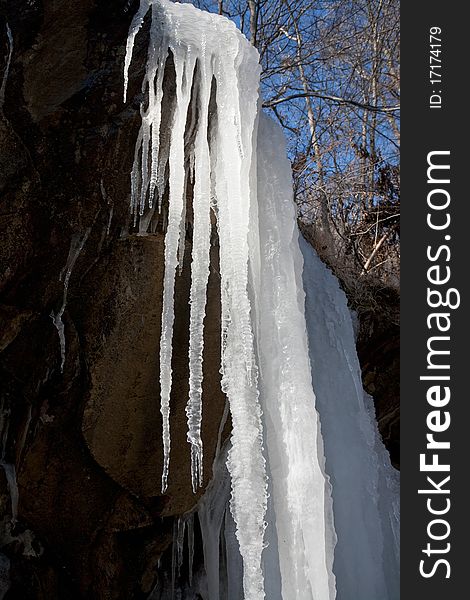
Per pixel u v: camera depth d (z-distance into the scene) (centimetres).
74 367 353
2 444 377
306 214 832
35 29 339
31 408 368
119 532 388
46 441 357
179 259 353
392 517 502
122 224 355
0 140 333
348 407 495
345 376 507
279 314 368
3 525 374
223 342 342
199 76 370
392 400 636
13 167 337
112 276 349
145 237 347
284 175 399
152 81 354
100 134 350
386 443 654
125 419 357
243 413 332
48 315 356
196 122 368
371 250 859
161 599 415
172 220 340
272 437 354
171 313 333
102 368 349
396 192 895
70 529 378
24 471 361
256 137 386
